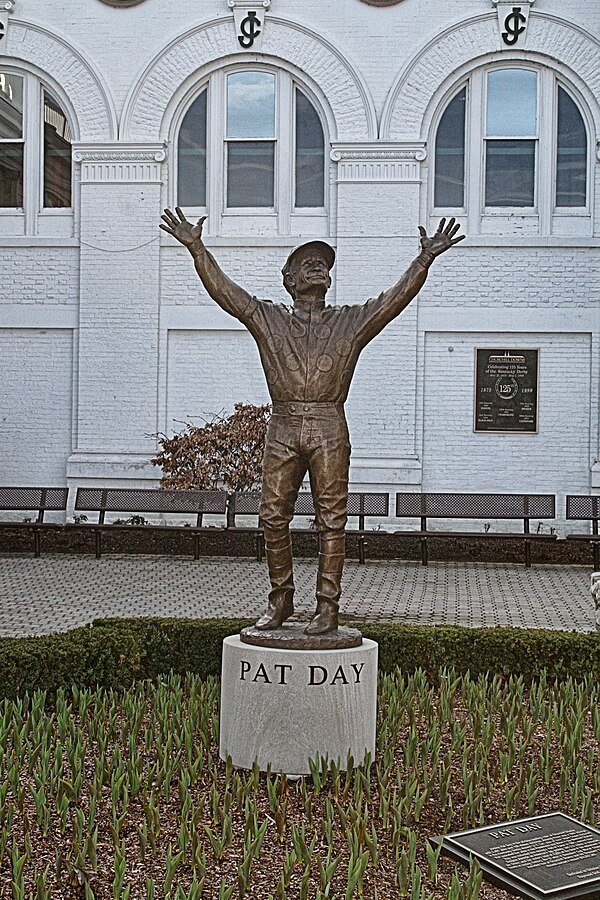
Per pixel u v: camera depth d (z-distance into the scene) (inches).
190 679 353.7
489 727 300.7
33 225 858.1
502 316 827.4
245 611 554.9
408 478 826.8
